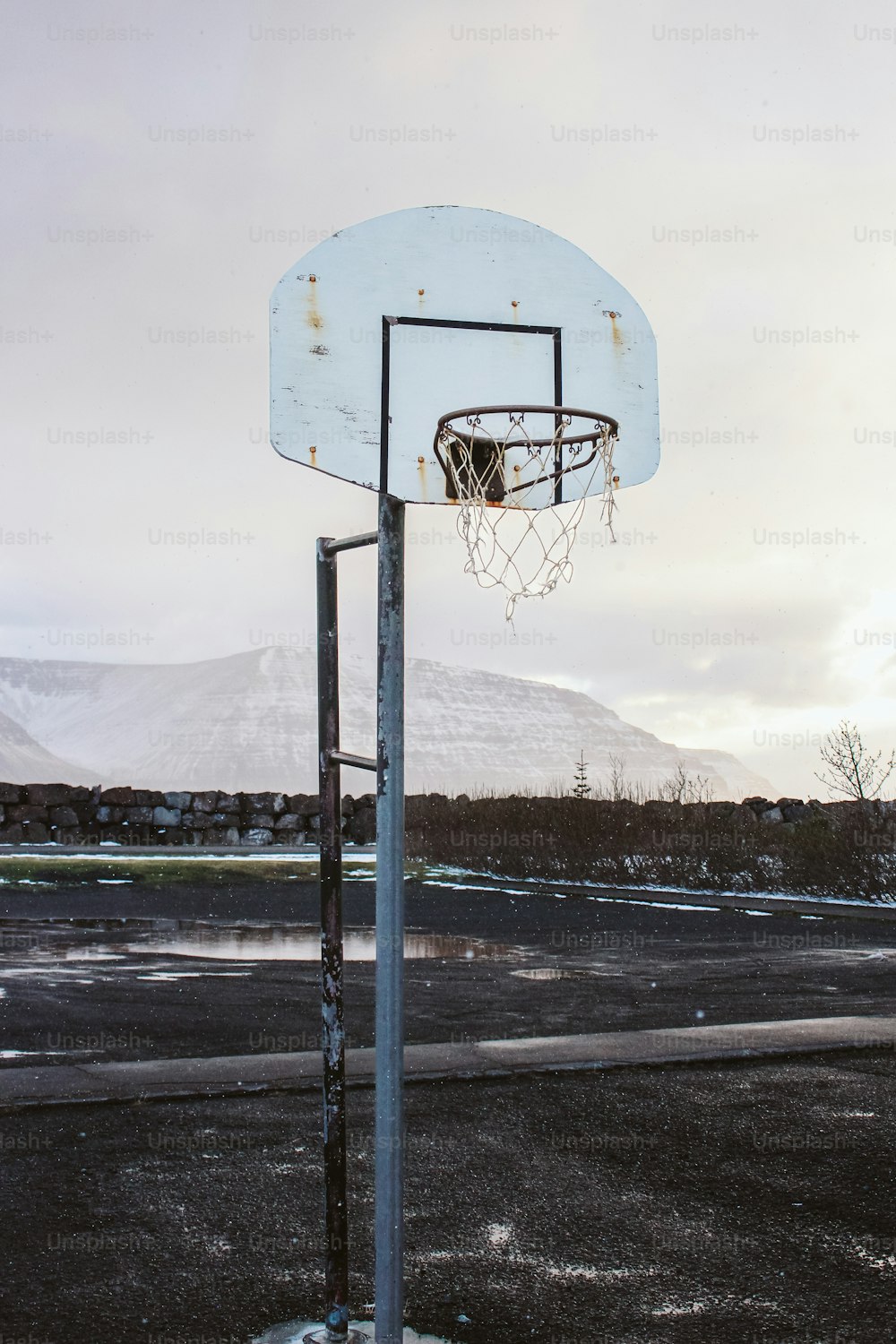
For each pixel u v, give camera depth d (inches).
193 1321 132.3
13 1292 139.2
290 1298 138.3
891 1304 138.6
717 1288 142.8
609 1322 133.4
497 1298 139.3
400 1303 119.4
